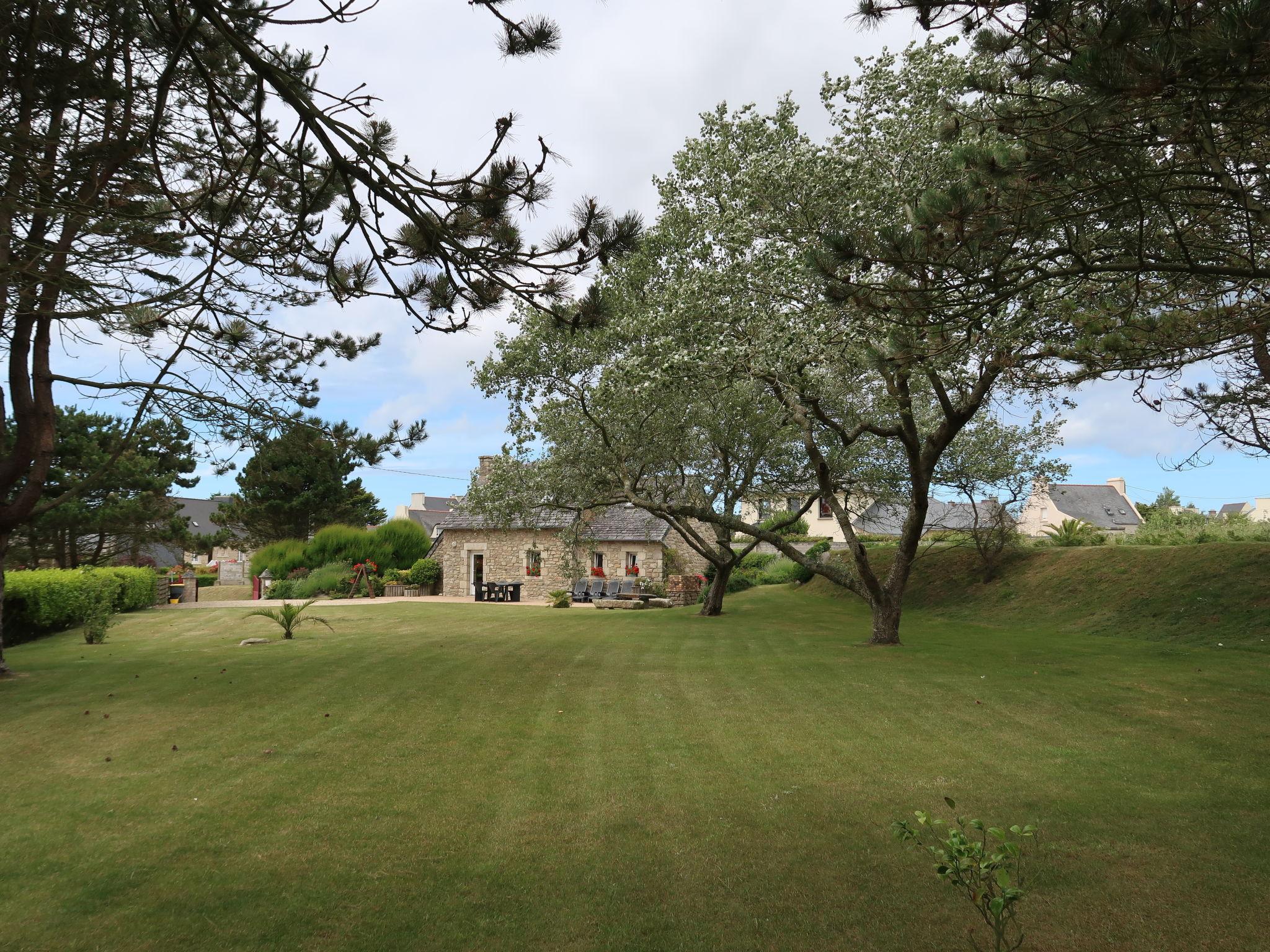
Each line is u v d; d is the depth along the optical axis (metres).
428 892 4.67
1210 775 6.64
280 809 6.05
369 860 5.11
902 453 21.77
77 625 19.84
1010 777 6.66
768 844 5.33
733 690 10.52
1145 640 15.00
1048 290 7.57
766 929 4.21
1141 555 19.11
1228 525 21.59
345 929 4.23
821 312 12.06
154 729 8.51
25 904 4.49
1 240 7.45
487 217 4.87
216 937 4.14
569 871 4.94
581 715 9.16
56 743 7.99
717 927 4.23
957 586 23.22
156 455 25.59
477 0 4.31
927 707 9.40
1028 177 5.09
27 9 6.31
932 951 3.96
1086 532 24.53
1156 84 3.97
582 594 28.75
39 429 11.41
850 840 5.38
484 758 7.39
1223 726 8.22
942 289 5.76
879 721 8.73
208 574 51.12
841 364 13.19
